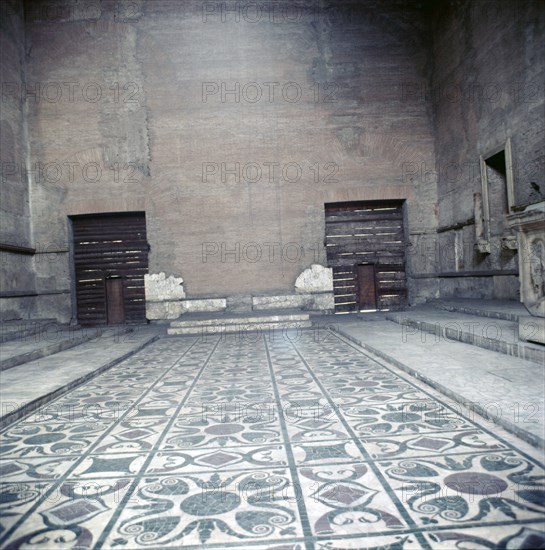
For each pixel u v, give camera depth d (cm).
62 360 746
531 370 505
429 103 1384
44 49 1342
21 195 1276
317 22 1374
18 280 1234
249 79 1359
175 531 234
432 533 222
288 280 1342
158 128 1345
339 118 1365
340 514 244
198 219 1340
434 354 636
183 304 1328
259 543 221
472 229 1181
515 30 967
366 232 1395
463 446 327
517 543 211
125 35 1352
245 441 359
